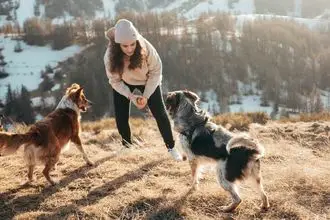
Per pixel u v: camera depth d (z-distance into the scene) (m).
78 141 7.07
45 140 6.18
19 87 97.56
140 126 10.18
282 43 110.62
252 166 5.38
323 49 109.69
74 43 118.75
